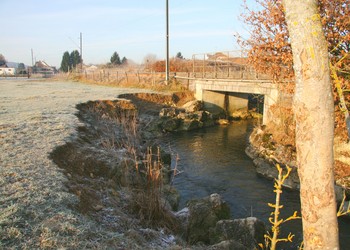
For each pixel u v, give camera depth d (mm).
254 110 31000
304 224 2396
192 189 12016
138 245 5219
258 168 14133
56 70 118125
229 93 29688
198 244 6582
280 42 11383
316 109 2234
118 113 21125
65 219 5246
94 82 43469
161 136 21828
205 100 28188
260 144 16344
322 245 2287
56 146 9125
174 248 5398
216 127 25766
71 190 6695
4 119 12711
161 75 37000
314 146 2262
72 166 8602
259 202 10906
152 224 6832
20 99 20906
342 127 11461
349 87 8992
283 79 12898
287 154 14047
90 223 5434
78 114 15734
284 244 7891
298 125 2352
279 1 11055
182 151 17812
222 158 16469
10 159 7805
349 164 11992
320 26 2256
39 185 6402
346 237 8523
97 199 7145
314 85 2227
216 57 30406
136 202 7383
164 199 8461
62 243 4527
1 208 5309
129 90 31688
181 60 47500
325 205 2275
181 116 24906
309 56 2219
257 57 12391
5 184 6309
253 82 19922
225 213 8062
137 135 15711
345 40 9242
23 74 83188
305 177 2330
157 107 28078
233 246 5727
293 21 2291
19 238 4508
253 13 15789
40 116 13633
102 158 9914
